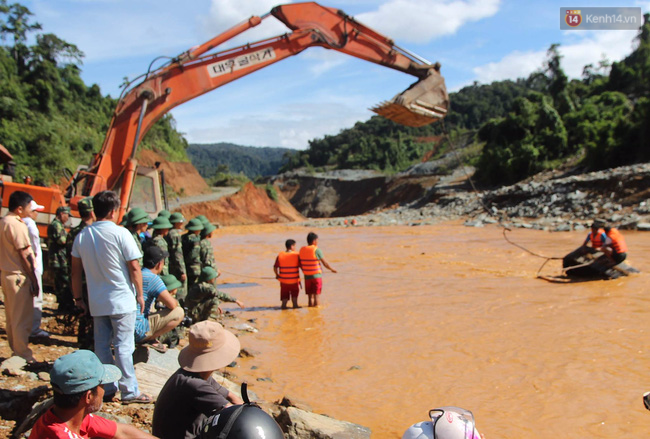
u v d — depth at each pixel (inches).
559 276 550.3
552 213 1221.7
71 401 121.3
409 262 747.4
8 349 271.0
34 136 1929.1
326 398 244.7
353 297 498.6
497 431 202.1
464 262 711.1
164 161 2979.8
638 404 220.5
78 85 2984.7
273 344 341.7
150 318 241.6
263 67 622.5
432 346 319.0
